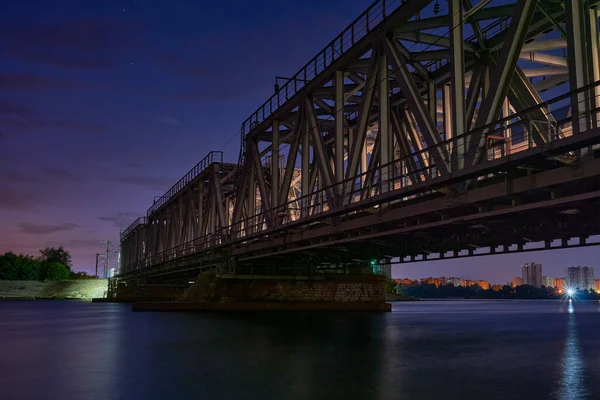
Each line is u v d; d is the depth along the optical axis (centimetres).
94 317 5075
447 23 2441
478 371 1770
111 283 12519
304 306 5303
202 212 6775
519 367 1873
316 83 3431
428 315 6556
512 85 2320
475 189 2086
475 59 2567
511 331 3747
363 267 5503
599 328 4175
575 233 2277
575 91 1541
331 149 4366
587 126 1585
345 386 1492
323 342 2664
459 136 1966
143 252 10850
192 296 5509
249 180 4691
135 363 1955
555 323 4969
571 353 2325
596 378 1645
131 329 3497
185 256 6012
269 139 4616
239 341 2705
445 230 2602
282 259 4731
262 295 5275
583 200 1788
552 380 1609
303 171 3531
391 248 3469
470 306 13400
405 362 1975
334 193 3005
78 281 15450
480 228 2495
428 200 2355
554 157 1677
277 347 2445
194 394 1392
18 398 1364
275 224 3672
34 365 1922
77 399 1348
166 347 2459
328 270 5438
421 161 2850
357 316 4938
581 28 1647
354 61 3102
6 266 15862
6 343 2717
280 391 1425
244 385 1508
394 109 3294
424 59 2872
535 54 2641
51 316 5588
